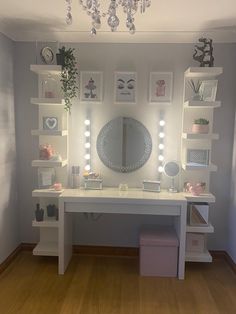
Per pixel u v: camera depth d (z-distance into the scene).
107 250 3.24
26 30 2.94
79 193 2.85
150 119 3.12
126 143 3.15
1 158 2.84
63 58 2.86
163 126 3.10
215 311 2.29
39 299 2.40
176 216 2.91
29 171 3.23
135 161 3.16
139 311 2.27
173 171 2.99
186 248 2.93
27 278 2.73
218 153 3.11
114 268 2.95
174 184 3.09
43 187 3.02
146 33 2.94
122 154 3.16
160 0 2.18
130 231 3.24
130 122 3.13
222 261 3.15
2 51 2.83
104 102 3.13
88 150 3.17
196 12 2.42
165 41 3.01
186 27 2.79
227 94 3.04
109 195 2.79
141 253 2.78
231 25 2.73
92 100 3.11
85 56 3.08
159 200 2.69
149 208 2.72
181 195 2.84
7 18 2.62
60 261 2.79
